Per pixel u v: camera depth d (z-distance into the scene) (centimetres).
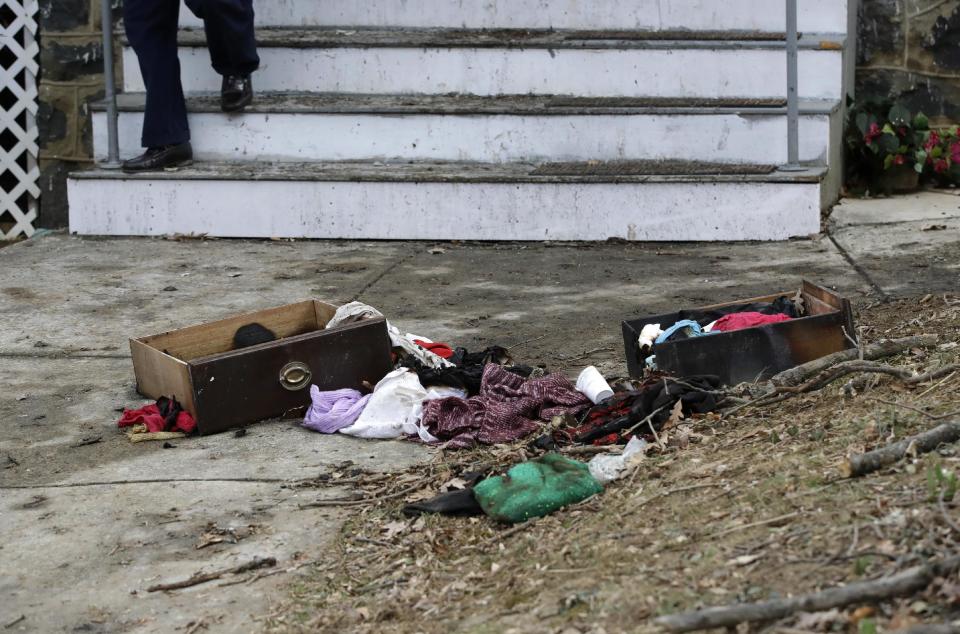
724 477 880
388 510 941
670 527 807
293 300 1541
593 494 902
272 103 1953
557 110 1867
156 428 1123
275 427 1136
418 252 1777
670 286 1552
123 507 970
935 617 630
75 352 1369
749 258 1673
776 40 1925
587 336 1360
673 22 1978
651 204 1775
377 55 1978
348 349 1159
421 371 1162
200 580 845
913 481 791
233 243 1853
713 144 1844
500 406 1090
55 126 2159
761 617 652
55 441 1116
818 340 1112
